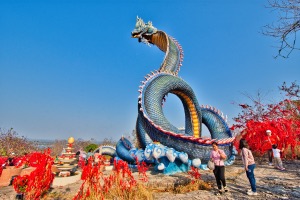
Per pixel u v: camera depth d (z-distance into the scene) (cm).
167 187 779
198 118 1489
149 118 1165
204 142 1084
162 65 1534
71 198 660
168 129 1162
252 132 1534
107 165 1305
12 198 652
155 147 1018
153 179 840
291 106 1748
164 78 1345
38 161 633
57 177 892
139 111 1228
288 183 786
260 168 1135
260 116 1739
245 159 668
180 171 1015
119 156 1384
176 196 660
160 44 1736
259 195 644
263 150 1402
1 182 880
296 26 514
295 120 1639
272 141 1288
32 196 581
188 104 1495
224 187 679
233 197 633
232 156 1239
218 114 1532
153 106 1209
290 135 1495
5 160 1080
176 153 1008
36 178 598
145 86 1271
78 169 1131
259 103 1792
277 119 1606
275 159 1117
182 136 1070
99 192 577
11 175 916
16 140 1961
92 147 2083
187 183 815
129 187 640
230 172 998
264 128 1480
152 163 1129
